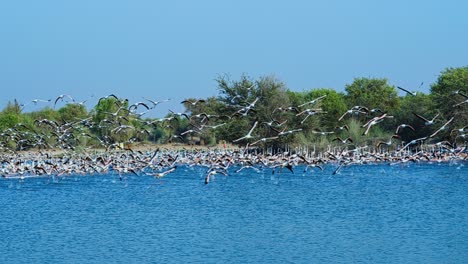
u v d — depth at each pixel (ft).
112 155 416.87
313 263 189.57
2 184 374.43
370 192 349.61
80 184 376.68
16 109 487.61
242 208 291.99
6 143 417.49
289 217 267.59
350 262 190.70
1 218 264.72
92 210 286.25
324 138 489.67
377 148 485.97
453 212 280.31
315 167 458.91
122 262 190.08
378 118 241.96
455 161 479.41
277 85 490.90
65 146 363.97
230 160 400.47
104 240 219.82
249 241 218.38
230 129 491.31
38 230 238.48
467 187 369.91
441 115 474.08
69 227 244.42
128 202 311.06
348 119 507.30
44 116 433.07
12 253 201.98
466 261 191.31
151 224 250.16
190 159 437.58
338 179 410.93
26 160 412.98
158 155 424.05
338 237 225.56
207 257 196.24
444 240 220.43
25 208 291.58
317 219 262.88
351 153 466.29
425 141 514.68
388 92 609.01
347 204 304.50
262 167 430.20
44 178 400.26
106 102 320.29
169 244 213.66
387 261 191.93
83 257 196.34
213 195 337.31
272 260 192.75
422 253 201.77
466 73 501.97
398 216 270.87
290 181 400.67
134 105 243.60
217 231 235.81
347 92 611.47
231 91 492.13
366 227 244.63
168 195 336.90
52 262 190.60
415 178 417.08
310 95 593.42
